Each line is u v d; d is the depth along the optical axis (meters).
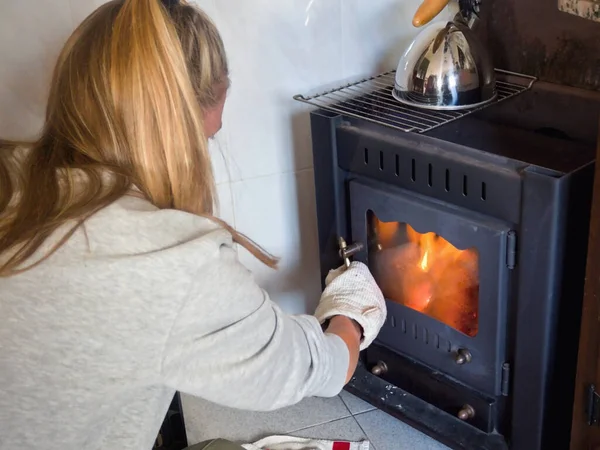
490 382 1.37
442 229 1.32
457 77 1.41
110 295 0.78
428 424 1.50
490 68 1.45
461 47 1.42
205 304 0.81
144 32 0.83
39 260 0.78
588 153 1.21
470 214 1.28
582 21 1.38
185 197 0.89
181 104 0.85
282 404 0.92
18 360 0.78
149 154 0.86
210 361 0.83
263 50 1.61
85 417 0.81
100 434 0.85
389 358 1.57
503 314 1.29
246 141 1.68
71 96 0.86
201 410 1.70
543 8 1.44
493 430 1.44
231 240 0.87
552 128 1.33
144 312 0.79
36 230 0.79
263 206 1.76
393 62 1.73
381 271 1.53
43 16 1.43
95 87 0.84
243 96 1.63
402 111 1.45
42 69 1.47
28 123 1.50
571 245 1.19
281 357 0.90
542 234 1.16
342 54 1.67
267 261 0.99
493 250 1.24
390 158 1.37
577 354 1.31
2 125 1.49
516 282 1.25
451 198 1.29
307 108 1.69
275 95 1.66
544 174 1.13
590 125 1.32
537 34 1.47
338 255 1.57
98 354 0.79
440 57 1.42
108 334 0.79
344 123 1.46
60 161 0.86
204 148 0.90
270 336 0.89
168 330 0.80
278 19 1.59
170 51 0.84
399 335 1.52
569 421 1.39
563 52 1.44
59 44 1.46
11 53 1.44
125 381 0.81
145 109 0.84
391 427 1.61
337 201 1.52
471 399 1.43
